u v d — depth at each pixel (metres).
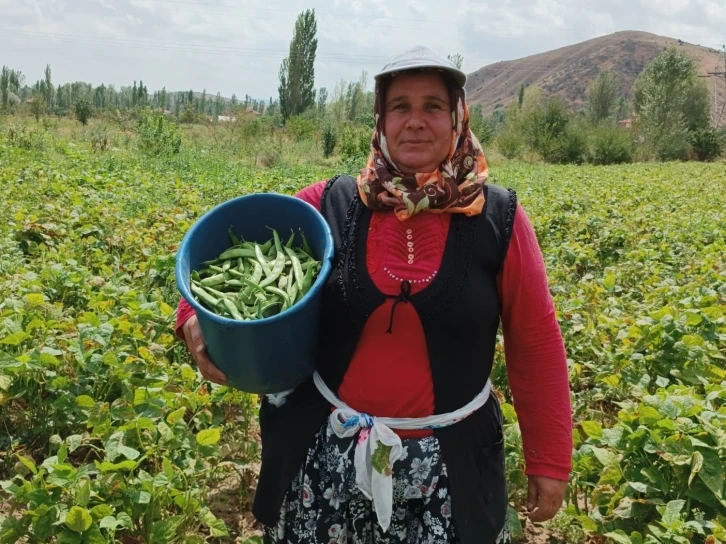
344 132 28.38
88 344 3.92
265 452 2.20
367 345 2.00
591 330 5.08
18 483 3.33
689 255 8.48
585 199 13.98
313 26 54.94
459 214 1.96
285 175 17.27
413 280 1.94
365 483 1.96
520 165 35.91
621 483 3.10
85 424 3.67
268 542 2.26
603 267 8.84
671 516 2.70
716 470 2.82
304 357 2.01
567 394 2.06
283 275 2.05
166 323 4.62
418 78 1.94
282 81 55.22
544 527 3.35
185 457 3.24
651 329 4.57
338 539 2.07
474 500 2.02
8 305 4.34
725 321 4.94
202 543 2.89
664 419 3.02
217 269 2.10
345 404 2.05
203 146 26.20
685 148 48.09
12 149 15.86
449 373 1.98
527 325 2.03
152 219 8.55
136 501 2.73
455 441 2.00
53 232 7.09
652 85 52.03
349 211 2.06
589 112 82.75
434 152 1.96
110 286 5.07
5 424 3.66
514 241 1.98
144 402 3.28
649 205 13.58
